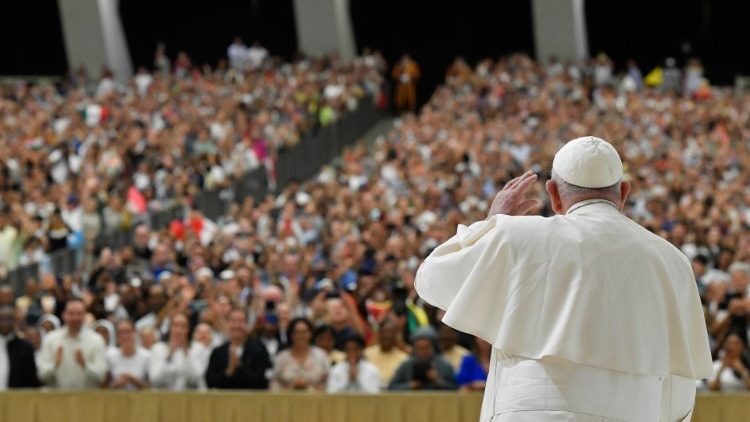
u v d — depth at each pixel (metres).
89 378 39.91
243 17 173.88
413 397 33.72
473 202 83.25
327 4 155.25
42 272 62.28
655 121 118.81
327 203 85.38
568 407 15.62
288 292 54.56
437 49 174.00
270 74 140.12
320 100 126.00
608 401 15.66
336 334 44.56
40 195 82.94
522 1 170.38
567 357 15.63
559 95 130.25
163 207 88.56
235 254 68.75
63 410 34.53
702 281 57.91
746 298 51.53
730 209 81.06
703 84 141.25
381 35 174.62
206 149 103.69
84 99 129.62
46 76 170.12
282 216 80.50
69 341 40.03
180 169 94.94
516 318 16.05
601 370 15.77
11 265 71.69
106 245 73.75
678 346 16.27
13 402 34.59
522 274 16.12
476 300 16.28
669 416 16.88
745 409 33.19
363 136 134.25
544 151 102.44
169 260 65.50
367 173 105.06
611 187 16.77
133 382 40.16
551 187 17.11
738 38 168.00
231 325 39.34
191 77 144.88
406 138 112.94
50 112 122.69
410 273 54.25
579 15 154.50
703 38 168.62
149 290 50.50
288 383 38.84
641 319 15.95
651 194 86.31
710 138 111.94
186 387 40.97
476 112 125.62
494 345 16.27
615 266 16.00
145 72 143.25
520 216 16.61
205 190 92.94
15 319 40.47
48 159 98.00
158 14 172.88
